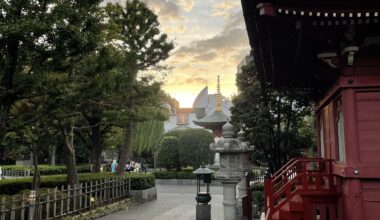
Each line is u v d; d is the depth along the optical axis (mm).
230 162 10508
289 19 7414
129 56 18656
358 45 8188
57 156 46250
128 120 19281
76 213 14898
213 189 29766
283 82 13820
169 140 37156
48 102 11398
